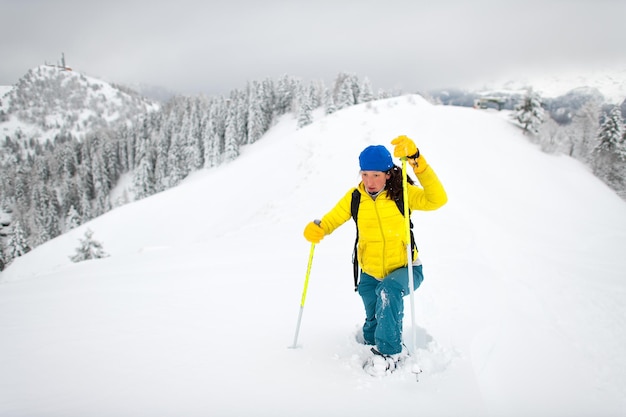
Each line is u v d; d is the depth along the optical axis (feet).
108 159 370.53
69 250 114.52
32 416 7.07
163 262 28.48
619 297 21.91
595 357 13.38
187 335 11.37
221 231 88.02
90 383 8.37
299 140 121.19
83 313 14.28
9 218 339.98
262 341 10.83
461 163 88.17
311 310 14.30
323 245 31.86
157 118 372.99
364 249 9.54
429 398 7.89
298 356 9.73
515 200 73.67
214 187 118.21
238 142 277.85
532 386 10.70
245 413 7.25
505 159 101.76
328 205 60.39
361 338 11.14
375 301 9.83
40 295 18.74
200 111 319.27
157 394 7.87
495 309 16.40
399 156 8.39
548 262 32.01
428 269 22.98
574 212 77.66
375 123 118.83
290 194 75.97
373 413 7.33
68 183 359.66
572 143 160.25
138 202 131.34
